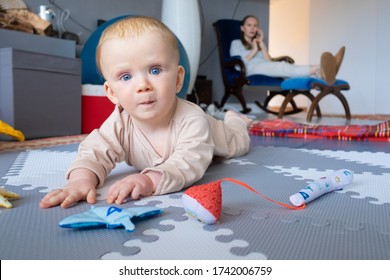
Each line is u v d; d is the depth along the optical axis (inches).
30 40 87.5
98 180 33.1
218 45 154.2
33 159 48.6
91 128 90.1
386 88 177.6
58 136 80.9
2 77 71.9
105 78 33.4
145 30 30.6
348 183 33.8
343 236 22.5
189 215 25.9
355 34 186.1
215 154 45.9
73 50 98.6
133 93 31.1
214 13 168.1
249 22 157.2
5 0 90.7
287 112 152.8
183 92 99.4
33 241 21.8
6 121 72.4
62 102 81.7
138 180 30.4
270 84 144.9
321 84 124.0
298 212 27.0
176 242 21.7
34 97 75.3
